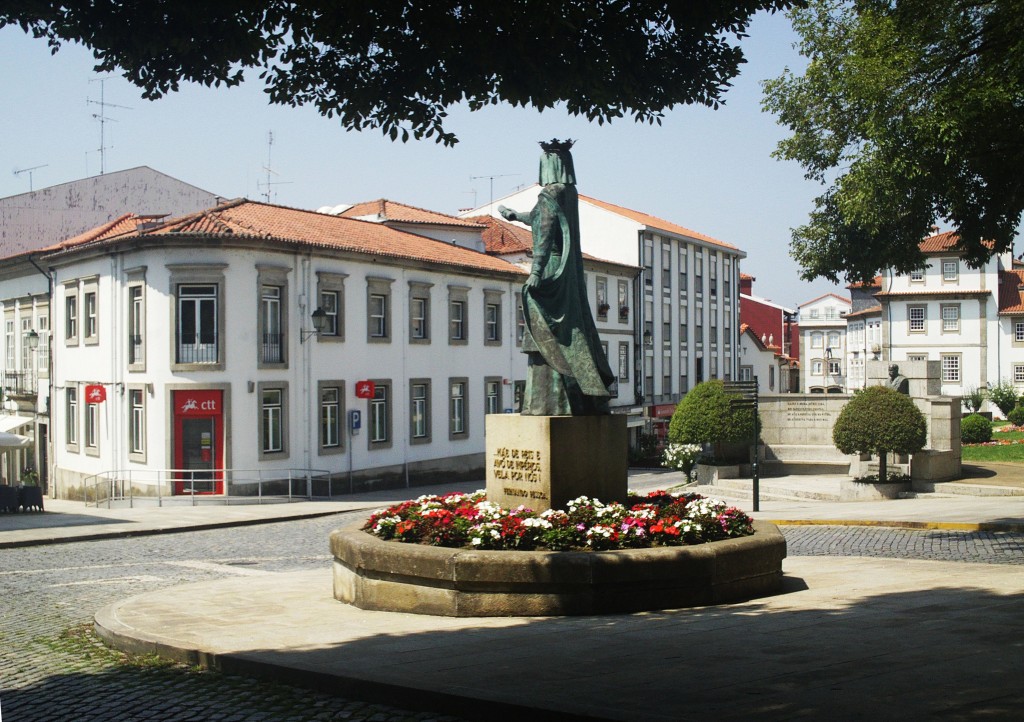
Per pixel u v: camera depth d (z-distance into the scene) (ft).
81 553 62.80
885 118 46.85
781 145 54.60
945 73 46.21
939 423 84.53
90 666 28.58
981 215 49.85
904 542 53.78
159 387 101.50
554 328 39.50
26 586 48.39
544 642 26.81
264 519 83.66
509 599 31.71
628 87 31.07
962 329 223.30
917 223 52.03
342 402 111.75
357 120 31.96
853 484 81.56
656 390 191.83
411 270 123.13
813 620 29.09
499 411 142.20
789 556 47.83
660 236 194.59
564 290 40.04
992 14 43.37
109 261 108.17
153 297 102.01
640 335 184.34
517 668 23.71
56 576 52.03
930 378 100.22
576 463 37.58
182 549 64.49
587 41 30.50
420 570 32.63
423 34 28.99
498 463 38.78
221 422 100.99
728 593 33.22
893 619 28.94
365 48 30.53
